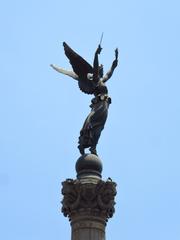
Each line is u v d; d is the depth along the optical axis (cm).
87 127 7594
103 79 7938
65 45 8138
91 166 7319
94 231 7019
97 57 7888
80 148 7575
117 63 8088
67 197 7175
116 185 7294
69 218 7188
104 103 7750
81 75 8062
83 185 7106
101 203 7094
